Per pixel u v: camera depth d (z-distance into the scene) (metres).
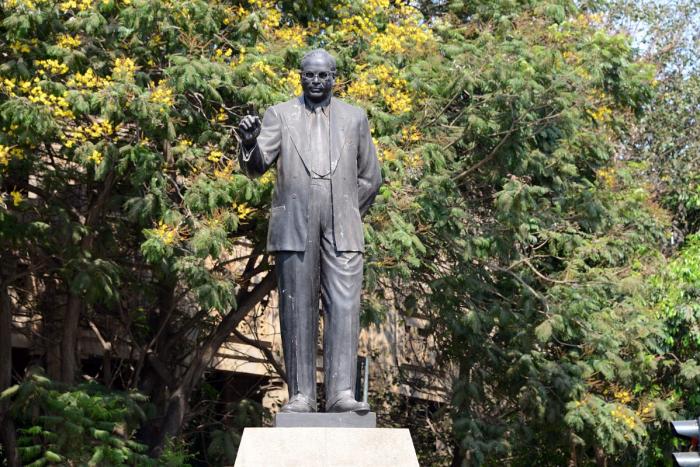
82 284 16.59
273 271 18.86
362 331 27.09
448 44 19.06
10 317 18.03
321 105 9.66
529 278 20.97
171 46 16.52
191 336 22.39
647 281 22.64
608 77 19.98
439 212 18.53
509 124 18.50
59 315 20.31
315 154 9.51
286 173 9.48
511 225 19.28
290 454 8.74
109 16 16.81
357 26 18.48
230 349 24.03
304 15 18.66
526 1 20.50
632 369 21.56
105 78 16.08
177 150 16.27
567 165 20.25
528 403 20.61
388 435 8.84
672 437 23.19
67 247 17.06
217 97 16.08
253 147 9.31
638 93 20.36
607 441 20.92
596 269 20.64
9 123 15.41
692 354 23.88
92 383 17.75
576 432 21.84
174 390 19.73
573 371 20.88
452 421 21.36
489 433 21.02
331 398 9.27
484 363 21.55
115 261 18.75
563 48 19.52
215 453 20.30
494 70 18.05
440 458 24.98
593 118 20.47
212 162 16.50
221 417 23.56
